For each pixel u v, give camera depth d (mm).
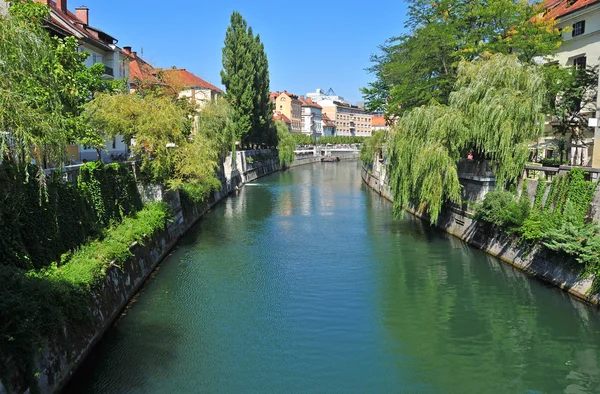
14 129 10648
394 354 14125
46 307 10789
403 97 34188
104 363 13242
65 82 17078
